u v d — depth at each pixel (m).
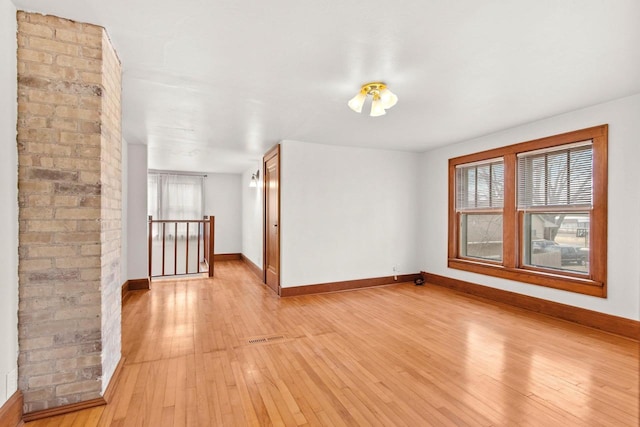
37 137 1.76
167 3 1.65
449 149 4.98
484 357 2.58
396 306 4.04
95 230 1.87
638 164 2.89
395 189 5.36
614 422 1.76
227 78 2.54
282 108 3.21
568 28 1.86
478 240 4.64
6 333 1.62
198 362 2.50
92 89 1.86
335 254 4.89
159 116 3.45
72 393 1.84
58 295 1.80
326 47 2.08
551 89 2.77
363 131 4.12
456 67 2.35
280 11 1.71
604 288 3.11
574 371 2.34
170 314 3.72
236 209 8.22
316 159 4.78
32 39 1.75
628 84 2.67
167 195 7.59
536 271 3.78
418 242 5.57
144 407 1.90
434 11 1.70
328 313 3.76
